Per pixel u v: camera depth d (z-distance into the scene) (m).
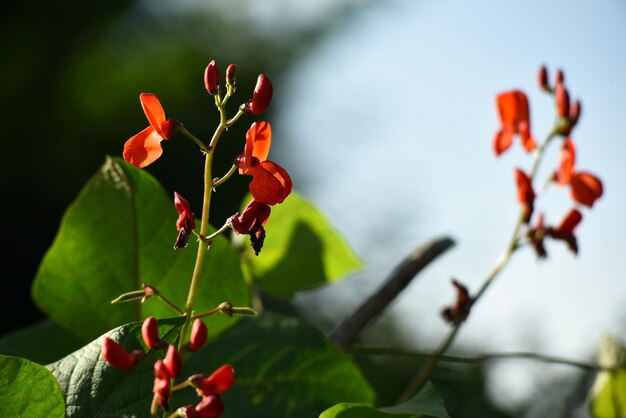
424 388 0.73
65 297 0.80
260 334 0.84
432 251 0.90
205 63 3.46
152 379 0.69
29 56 3.27
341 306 2.02
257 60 3.54
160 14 3.51
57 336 0.84
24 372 0.68
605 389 0.93
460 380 1.12
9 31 3.27
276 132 3.27
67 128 3.22
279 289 0.94
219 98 0.66
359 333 0.87
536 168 0.84
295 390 0.83
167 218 0.80
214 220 2.76
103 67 3.36
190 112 2.92
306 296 1.99
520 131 0.83
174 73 3.42
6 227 2.90
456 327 0.85
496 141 0.83
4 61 3.24
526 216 0.83
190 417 0.63
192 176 2.81
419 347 1.63
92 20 3.38
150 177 0.79
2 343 0.84
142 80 3.37
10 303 2.85
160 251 0.80
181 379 0.82
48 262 0.80
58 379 0.69
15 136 3.11
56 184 3.08
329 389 0.84
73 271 0.80
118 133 3.26
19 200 2.97
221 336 0.84
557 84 0.84
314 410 0.83
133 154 0.66
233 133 2.91
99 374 0.69
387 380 1.14
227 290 0.80
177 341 0.70
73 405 0.68
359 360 1.14
